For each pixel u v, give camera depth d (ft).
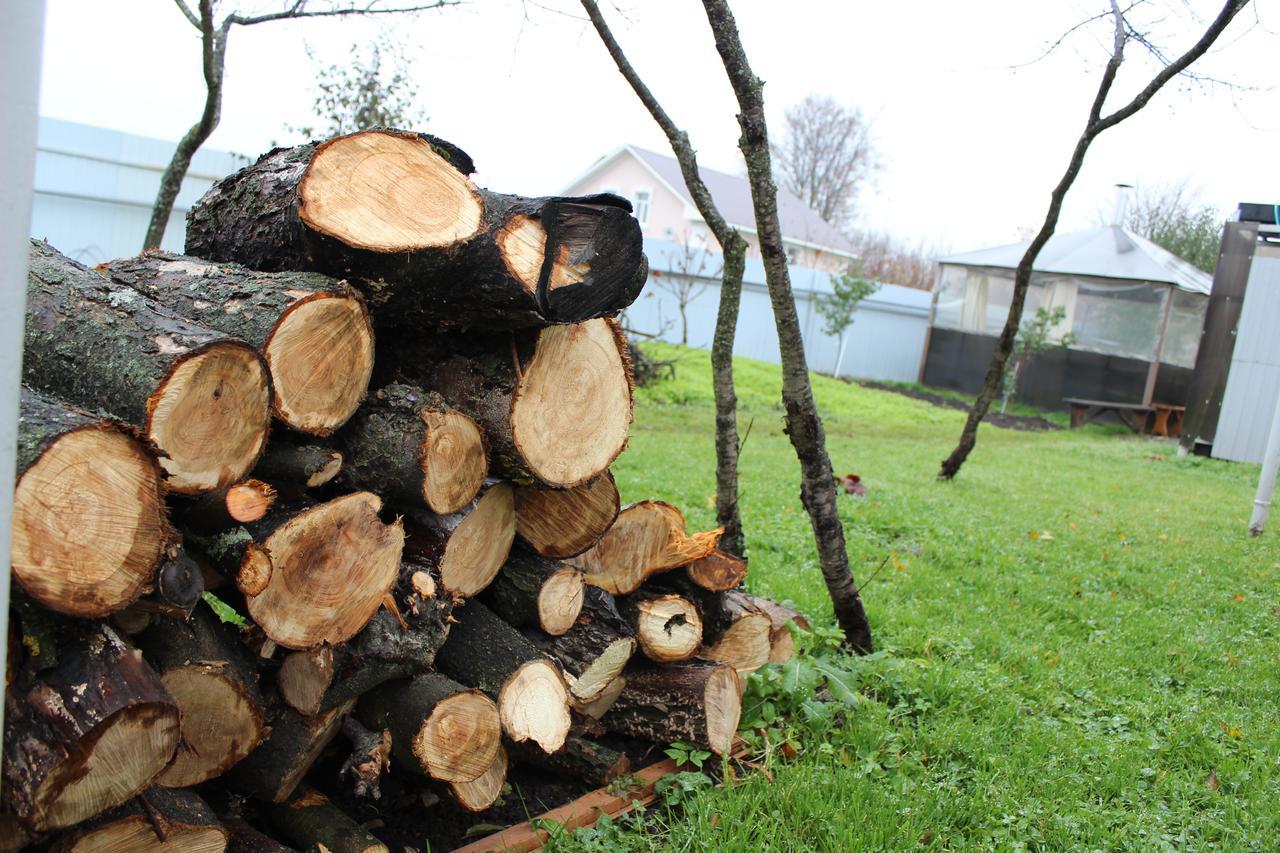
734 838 9.73
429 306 9.43
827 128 163.84
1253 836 11.03
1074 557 25.18
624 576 12.12
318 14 20.71
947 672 14.93
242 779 9.06
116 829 7.11
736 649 13.32
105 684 6.53
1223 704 15.42
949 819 10.82
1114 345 75.20
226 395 7.62
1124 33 21.13
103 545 6.42
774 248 13.65
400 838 9.87
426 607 9.36
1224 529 31.17
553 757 11.21
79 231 46.85
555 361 10.09
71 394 7.69
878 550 23.41
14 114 5.09
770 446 41.68
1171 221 102.17
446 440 9.20
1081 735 13.50
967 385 84.79
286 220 9.48
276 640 8.23
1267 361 49.34
